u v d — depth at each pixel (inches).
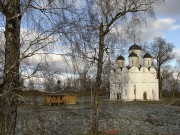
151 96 3326.8
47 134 420.2
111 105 1800.0
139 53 3442.4
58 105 1812.3
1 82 262.4
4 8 254.1
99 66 740.0
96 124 816.3
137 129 998.4
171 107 2187.5
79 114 1349.7
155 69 3442.4
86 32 294.7
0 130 258.5
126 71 3184.1
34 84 258.5
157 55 3639.3
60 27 255.4
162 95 4015.8
